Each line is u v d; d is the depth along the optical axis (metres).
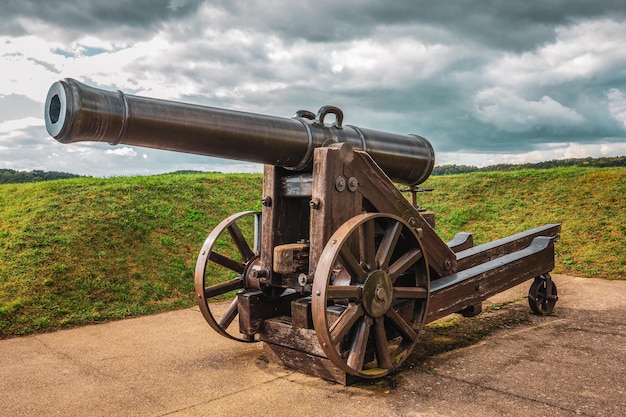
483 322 4.95
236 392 3.27
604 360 3.79
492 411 2.92
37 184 9.34
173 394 3.24
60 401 3.14
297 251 3.65
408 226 3.69
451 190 11.67
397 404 3.04
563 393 3.17
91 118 2.57
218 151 3.25
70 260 6.17
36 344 4.40
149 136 2.89
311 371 3.57
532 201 10.50
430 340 4.39
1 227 7.04
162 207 8.30
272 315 4.00
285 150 3.53
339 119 3.92
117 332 4.76
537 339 4.36
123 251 6.68
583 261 7.56
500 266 4.67
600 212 9.38
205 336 4.60
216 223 8.36
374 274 3.41
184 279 6.44
